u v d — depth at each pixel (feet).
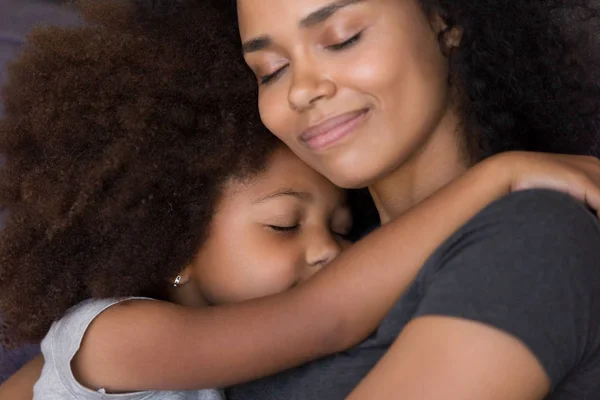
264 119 4.19
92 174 4.42
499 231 3.24
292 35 3.87
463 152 4.18
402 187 4.29
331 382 3.93
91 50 4.55
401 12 3.84
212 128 4.59
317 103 3.91
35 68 4.61
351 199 5.06
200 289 4.91
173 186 4.57
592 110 4.41
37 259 4.54
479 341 2.97
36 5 8.40
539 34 4.21
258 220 4.66
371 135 3.92
